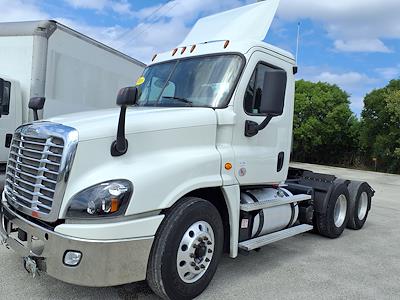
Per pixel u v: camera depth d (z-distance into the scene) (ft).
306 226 19.95
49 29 26.27
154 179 12.21
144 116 13.21
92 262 11.32
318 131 123.24
